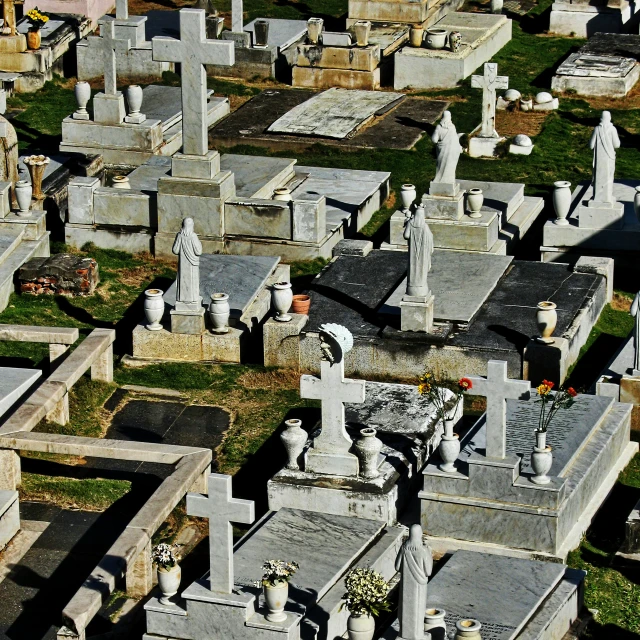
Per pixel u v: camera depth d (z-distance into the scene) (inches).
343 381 843.4
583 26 1753.2
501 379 813.2
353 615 736.3
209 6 1772.9
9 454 900.0
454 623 734.5
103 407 997.8
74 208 1224.8
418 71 1595.7
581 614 790.5
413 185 1245.7
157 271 1195.9
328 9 1845.5
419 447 886.4
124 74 1605.6
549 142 1454.2
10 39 1573.6
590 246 1191.6
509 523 821.9
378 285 1096.8
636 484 898.1
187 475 871.1
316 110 1508.4
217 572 732.0
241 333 1054.4
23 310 1120.8
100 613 795.4
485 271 1105.4
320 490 845.2
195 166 1189.7
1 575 830.5
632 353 1001.5
